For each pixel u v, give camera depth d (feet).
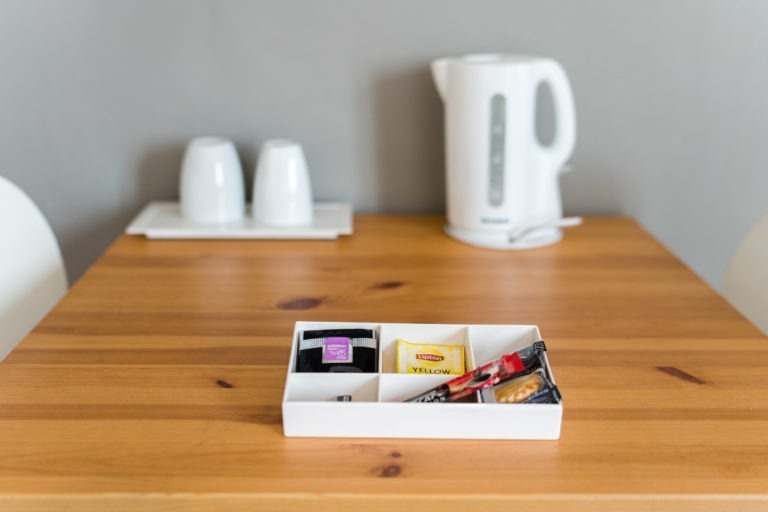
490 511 2.14
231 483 2.17
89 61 4.38
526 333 2.78
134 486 2.15
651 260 3.93
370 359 2.66
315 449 2.33
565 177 4.66
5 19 4.28
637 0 4.28
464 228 4.19
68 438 2.36
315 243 4.18
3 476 2.18
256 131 4.55
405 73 4.43
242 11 4.31
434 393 2.45
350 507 2.14
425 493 2.13
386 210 4.75
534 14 4.32
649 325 3.18
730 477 2.20
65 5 4.26
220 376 2.76
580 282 3.65
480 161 3.98
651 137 4.56
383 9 4.31
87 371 2.78
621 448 2.33
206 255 3.99
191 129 4.53
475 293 3.52
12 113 4.46
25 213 3.78
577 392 2.66
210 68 4.42
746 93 4.45
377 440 2.38
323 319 3.23
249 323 3.20
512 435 2.37
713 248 4.80
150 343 3.01
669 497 2.13
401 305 3.38
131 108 4.48
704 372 2.79
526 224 4.12
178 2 4.28
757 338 3.06
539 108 4.51
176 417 2.49
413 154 4.61
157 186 4.66
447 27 4.35
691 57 4.38
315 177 4.66
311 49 4.39
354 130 4.56
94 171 4.60
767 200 4.68
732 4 4.27
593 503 2.13
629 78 4.43
